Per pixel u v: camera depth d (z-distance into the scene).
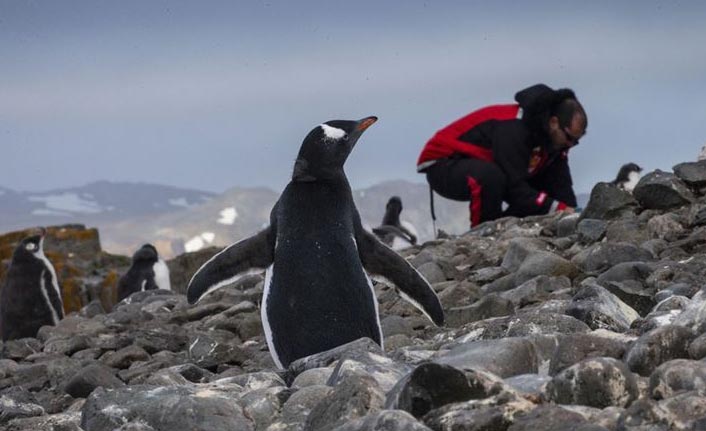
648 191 13.04
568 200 20.17
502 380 5.13
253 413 6.06
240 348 10.64
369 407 5.33
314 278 8.38
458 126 20.23
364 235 8.89
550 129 19.09
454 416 4.83
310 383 6.49
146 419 6.11
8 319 20.64
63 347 12.42
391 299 12.28
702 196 12.87
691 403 4.60
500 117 19.66
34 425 6.46
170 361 10.73
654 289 9.47
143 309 15.01
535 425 4.62
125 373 10.53
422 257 13.98
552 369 5.80
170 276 27.77
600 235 12.71
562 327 7.21
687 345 5.58
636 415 4.59
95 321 14.16
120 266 30.36
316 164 8.80
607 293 7.93
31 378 10.77
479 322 8.84
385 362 6.30
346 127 8.92
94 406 6.38
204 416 5.96
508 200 19.86
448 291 11.48
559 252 12.89
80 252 30.08
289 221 8.63
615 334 6.52
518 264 12.82
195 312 13.62
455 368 5.00
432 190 20.88
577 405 5.01
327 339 8.30
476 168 19.58
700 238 11.33
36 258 20.72
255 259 8.96
